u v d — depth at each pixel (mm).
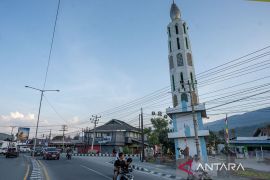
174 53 43531
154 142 39906
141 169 23156
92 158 39094
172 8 47531
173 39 44625
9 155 35469
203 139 34562
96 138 62688
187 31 45688
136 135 65125
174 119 37031
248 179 15305
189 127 35406
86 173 17094
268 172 18016
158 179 15875
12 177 13984
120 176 10023
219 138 51812
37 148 44719
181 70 41781
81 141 76438
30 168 19312
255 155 41812
